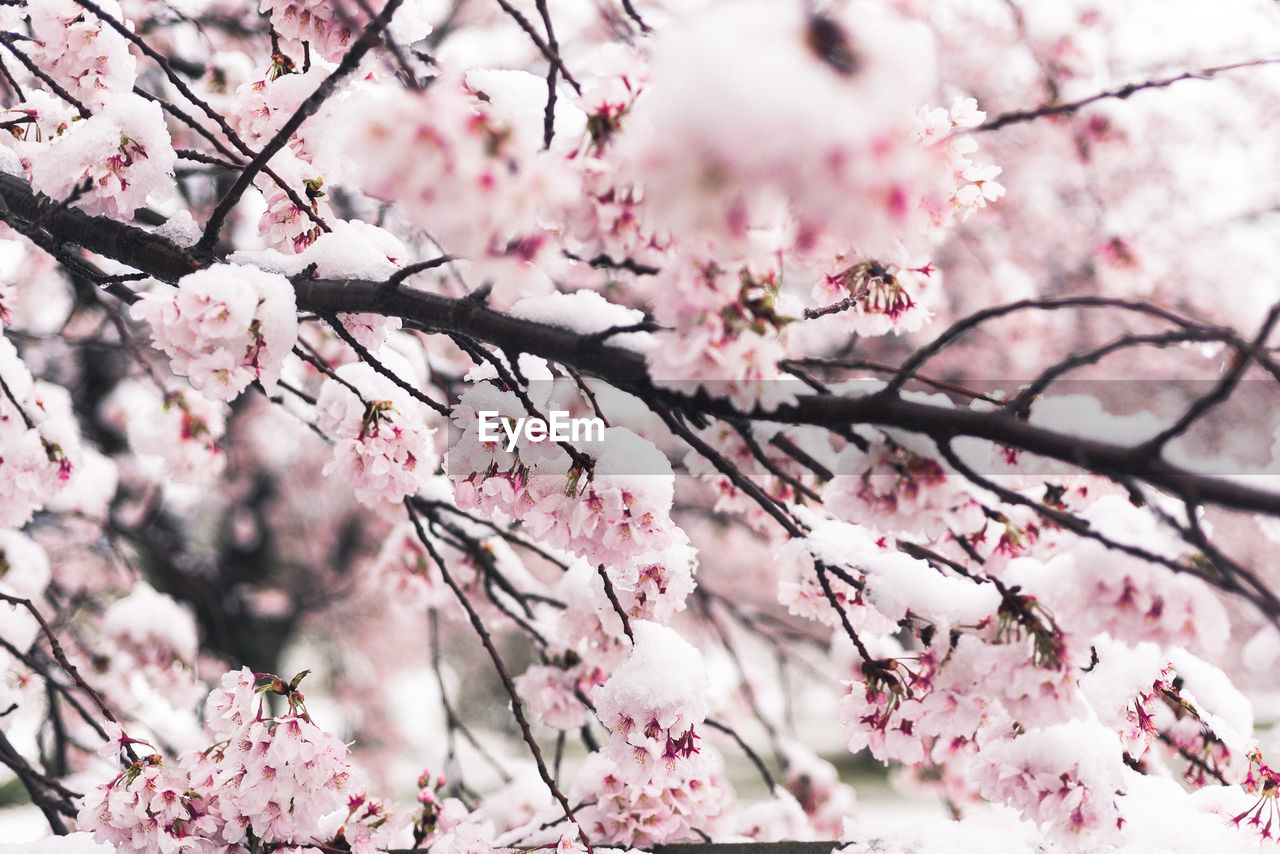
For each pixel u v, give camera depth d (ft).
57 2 6.93
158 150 6.13
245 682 6.05
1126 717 6.43
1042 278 19.39
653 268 3.98
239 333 4.97
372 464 6.91
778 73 2.66
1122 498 4.51
